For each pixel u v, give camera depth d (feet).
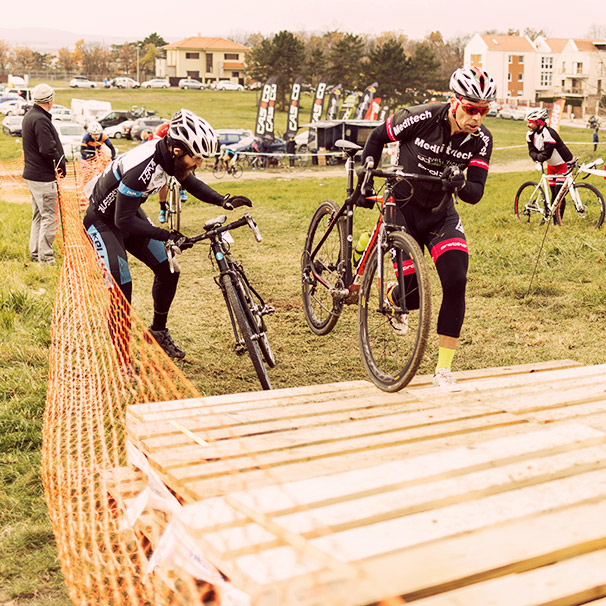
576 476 7.30
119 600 7.75
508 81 307.37
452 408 10.44
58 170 24.75
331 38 384.47
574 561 5.74
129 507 8.74
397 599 5.04
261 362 13.46
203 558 6.98
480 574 5.49
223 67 421.59
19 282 22.33
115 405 12.93
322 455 8.59
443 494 6.84
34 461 11.41
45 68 555.28
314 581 5.34
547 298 21.98
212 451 8.67
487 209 40.98
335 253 15.88
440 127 12.41
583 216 33.65
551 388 11.51
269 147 114.73
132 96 287.89
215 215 40.93
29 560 9.00
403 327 12.65
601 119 176.55
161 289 16.01
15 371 15.11
